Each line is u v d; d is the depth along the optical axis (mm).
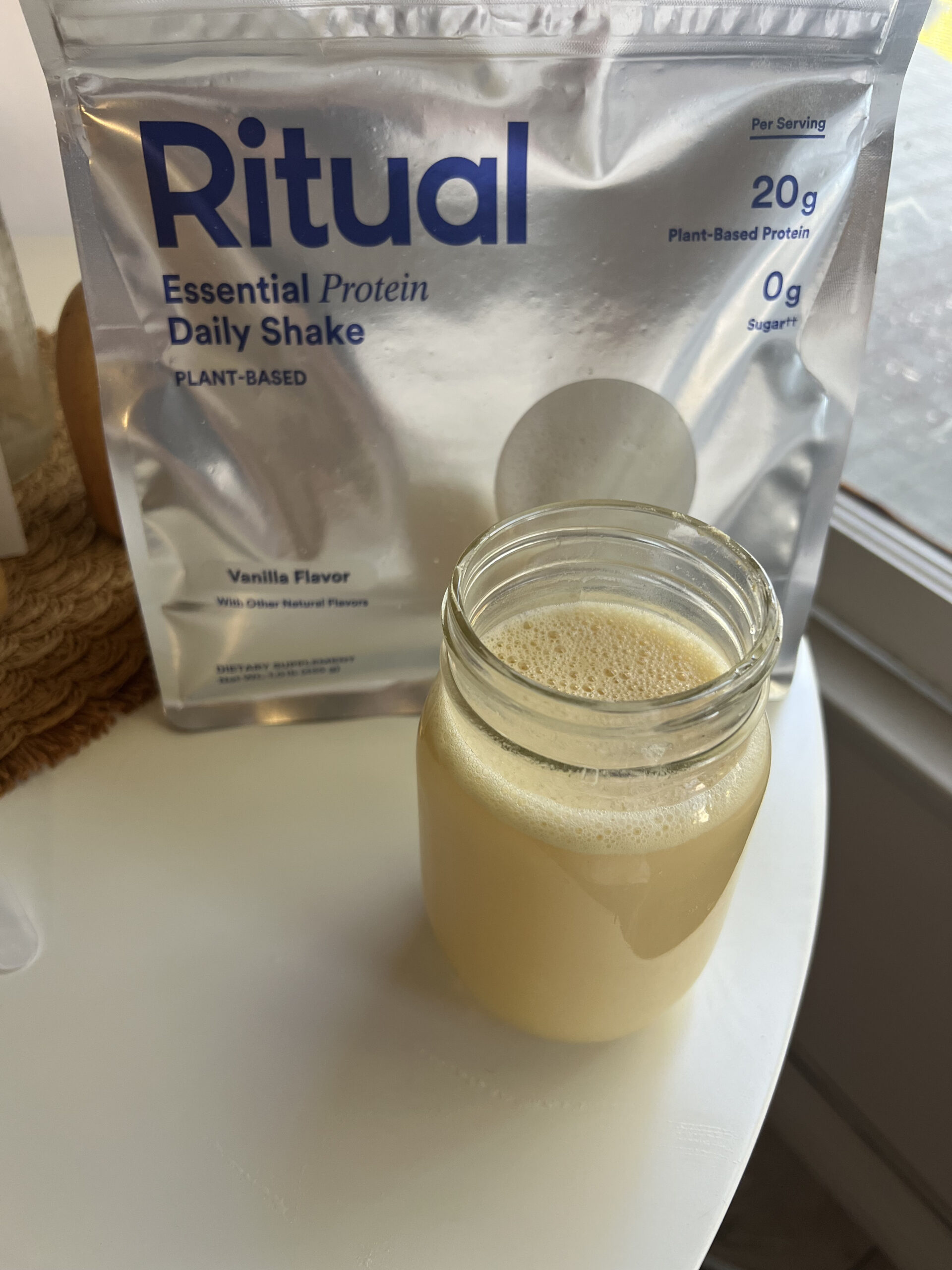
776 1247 660
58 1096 300
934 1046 589
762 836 396
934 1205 627
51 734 413
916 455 604
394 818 394
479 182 329
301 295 340
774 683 445
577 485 396
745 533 412
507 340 358
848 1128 671
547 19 310
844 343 374
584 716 248
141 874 368
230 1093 304
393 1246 271
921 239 593
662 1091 310
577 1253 271
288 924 353
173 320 340
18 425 506
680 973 303
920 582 537
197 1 295
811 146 340
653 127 330
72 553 474
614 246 346
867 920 604
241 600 397
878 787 560
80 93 304
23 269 753
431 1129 297
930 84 550
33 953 339
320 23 302
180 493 369
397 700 437
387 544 393
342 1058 314
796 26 322
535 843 265
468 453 379
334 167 320
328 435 366
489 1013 330
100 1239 270
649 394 376
